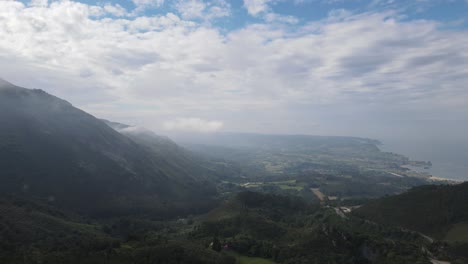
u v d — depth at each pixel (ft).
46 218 526.57
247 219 534.78
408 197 564.30
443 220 472.44
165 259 361.30
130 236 456.45
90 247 389.80
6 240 413.18
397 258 366.43
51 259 339.57
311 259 385.50
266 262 393.09
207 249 411.13
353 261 384.68
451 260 372.58
